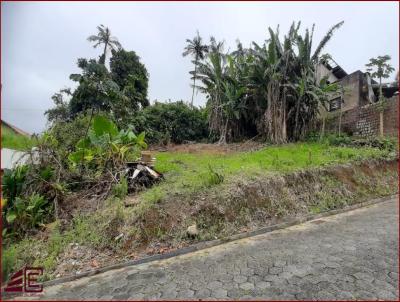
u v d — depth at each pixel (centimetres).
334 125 1469
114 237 476
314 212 649
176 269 410
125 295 345
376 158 939
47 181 607
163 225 509
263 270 392
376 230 534
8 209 527
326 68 1833
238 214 572
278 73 1285
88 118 873
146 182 668
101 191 639
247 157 940
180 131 1819
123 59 2070
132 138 784
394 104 1182
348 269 385
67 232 497
